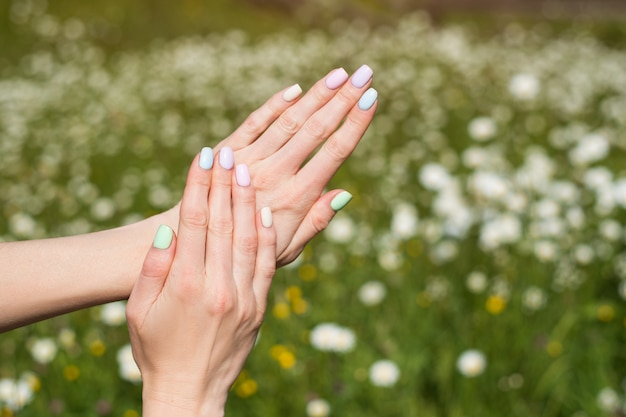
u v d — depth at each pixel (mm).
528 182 3789
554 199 3773
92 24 12562
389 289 3215
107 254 948
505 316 2842
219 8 13500
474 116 7129
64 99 8875
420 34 11828
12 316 916
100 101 8703
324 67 9492
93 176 6090
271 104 998
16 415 2293
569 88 8125
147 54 11492
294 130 977
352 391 2457
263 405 2422
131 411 2398
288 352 2539
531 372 2582
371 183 5410
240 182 862
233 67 9742
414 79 8844
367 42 11250
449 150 6047
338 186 5355
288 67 9664
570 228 3527
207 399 847
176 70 9859
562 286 3109
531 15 14930
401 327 2879
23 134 7262
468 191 3713
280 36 11914
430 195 4793
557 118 7004
